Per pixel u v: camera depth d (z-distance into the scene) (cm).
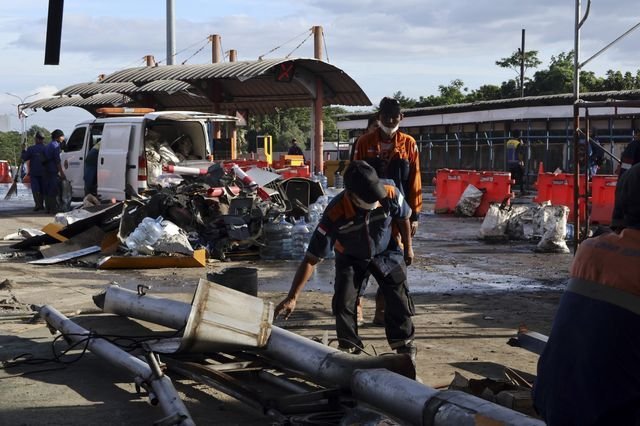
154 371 486
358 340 566
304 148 5450
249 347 534
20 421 492
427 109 3797
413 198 688
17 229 1625
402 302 574
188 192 1215
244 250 1209
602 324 262
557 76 5497
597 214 1728
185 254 1112
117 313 732
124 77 2545
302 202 1355
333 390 473
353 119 4103
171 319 657
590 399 261
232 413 505
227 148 2436
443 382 553
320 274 1065
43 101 3159
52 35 626
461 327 744
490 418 346
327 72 2353
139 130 1667
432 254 1291
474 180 2058
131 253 1120
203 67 2447
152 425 484
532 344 564
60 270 1088
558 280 1030
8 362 616
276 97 2641
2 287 943
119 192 1694
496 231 1462
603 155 2483
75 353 650
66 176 1988
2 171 3772
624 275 263
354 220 550
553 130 3184
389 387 421
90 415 504
